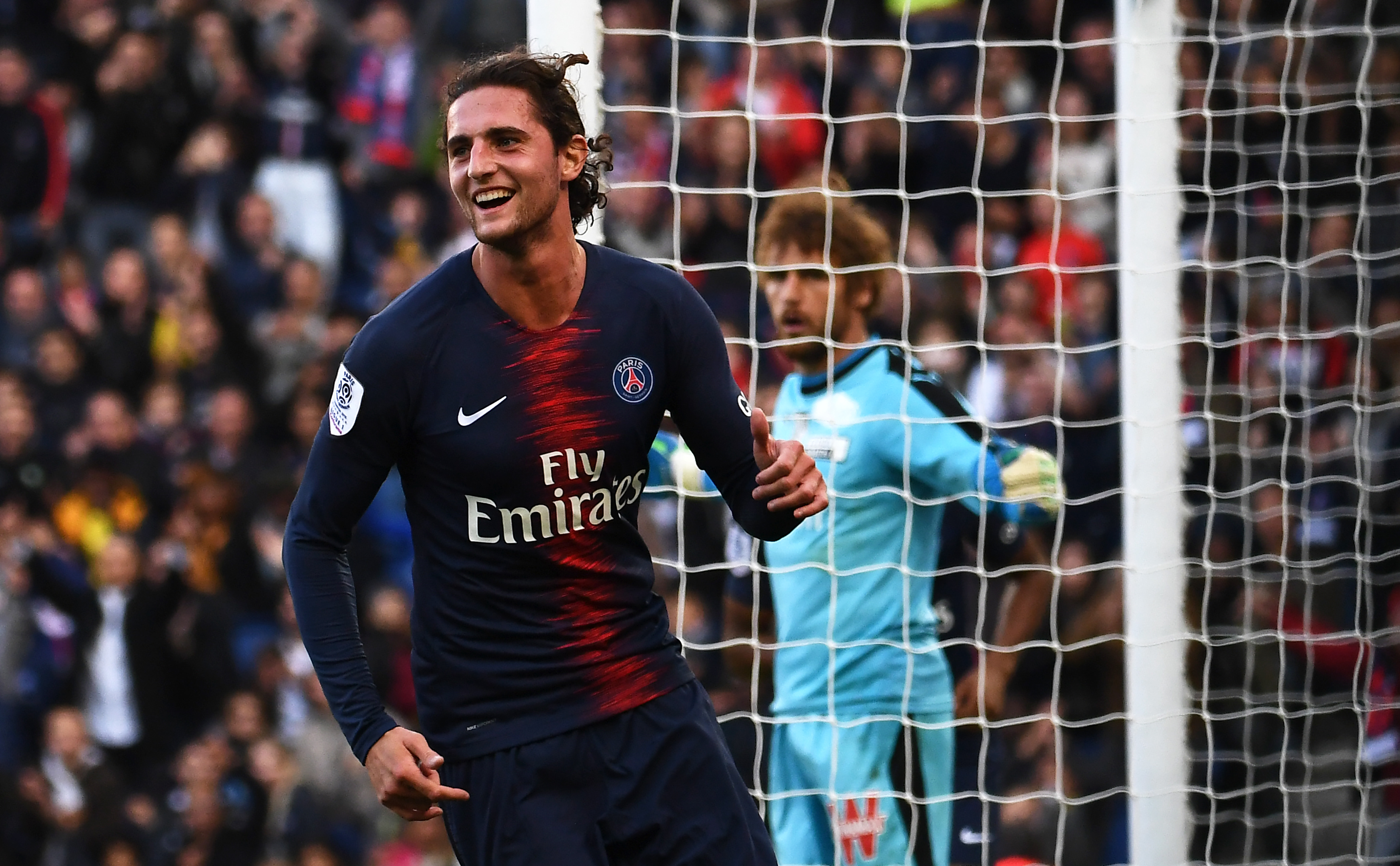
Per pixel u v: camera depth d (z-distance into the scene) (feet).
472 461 30.83
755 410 30.86
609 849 32.58
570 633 31.89
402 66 105.19
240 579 86.38
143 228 99.76
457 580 31.81
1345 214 73.41
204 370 93.45
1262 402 76.07
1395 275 83.15
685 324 32.17
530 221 29.94
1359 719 59.31
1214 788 68.64
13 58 99.66
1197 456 70.38
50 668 81.92
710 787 32.53
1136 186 52.06
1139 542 51.24
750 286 89.76
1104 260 95.04
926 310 89.76
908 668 46.68
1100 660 73.51
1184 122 82.07
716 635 71.26
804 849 47.60
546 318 31.14
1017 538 48.91
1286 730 56.65
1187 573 54.70
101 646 82.43
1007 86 102.53
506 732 31.96
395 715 81.25
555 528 31.40
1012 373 86.63
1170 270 51.80
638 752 32.24
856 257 47.98
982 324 50.67
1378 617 74.02
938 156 99.55
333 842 78.07
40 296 94.79
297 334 95.71
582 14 45.06
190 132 101.24
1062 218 97.19
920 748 46.96
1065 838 69.46
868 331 53.31
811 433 47.29
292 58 102.94
